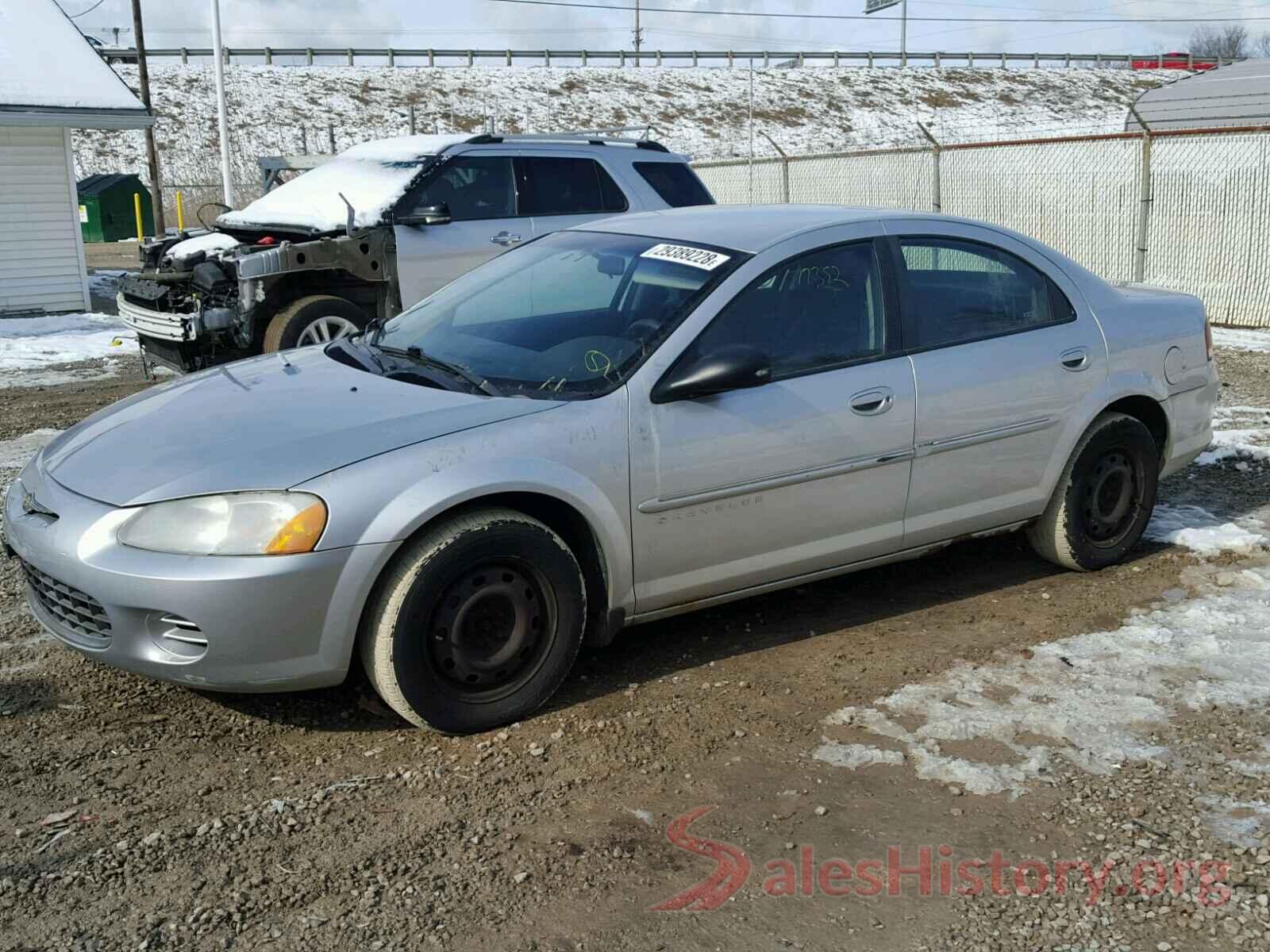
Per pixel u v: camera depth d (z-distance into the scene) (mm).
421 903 2803
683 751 3539
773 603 4793
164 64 62594
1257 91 19359
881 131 60375
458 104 62094
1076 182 15102
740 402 3971
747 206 4922
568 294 4355
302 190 9609
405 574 3398
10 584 4965
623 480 3760
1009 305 4727
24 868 2928
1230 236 13242
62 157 17484
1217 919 2732
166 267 9469
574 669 4141
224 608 3250
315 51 64812
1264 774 3371
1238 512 5957
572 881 2893
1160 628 4414
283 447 3480
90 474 3592
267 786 3344
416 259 8836
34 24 18125
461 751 3539
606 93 66000
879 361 4301
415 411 3691
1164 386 5113
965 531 4652
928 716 3754
